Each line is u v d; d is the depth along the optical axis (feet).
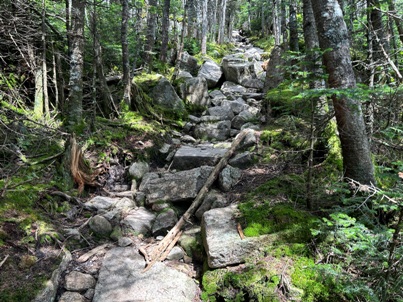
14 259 10.34
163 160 20.70
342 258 10.12
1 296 8.87
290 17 29.55
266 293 9.62
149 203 15.74
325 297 9.20
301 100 12.19
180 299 10.06
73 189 15.75
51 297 9.63
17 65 20.45
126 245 12.95
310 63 10.43
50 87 21.39
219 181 15.96
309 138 12.22
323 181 13.61
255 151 18.30
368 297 8.16
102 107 24.07
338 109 11.36
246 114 26.96
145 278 10.89
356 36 22.25
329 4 10.99
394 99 12.78
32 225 12.06
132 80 25.71
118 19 30.66
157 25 46.52
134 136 21.25
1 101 17.42
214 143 22.90
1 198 12.48
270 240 11.29
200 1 65.21
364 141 11.36
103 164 18.17
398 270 8.36
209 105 31.04
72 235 12.64
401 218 8.20
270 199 13.42
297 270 10.04
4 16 18.78
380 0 18.53
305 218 11.78
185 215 14.35
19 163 15.14
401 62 17.67
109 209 14.96
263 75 39.78
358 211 11.20
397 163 9.22
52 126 18.37
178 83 31.35
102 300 9.78
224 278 10.64
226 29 92.94
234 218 12.76
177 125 25.32
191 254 12.85
